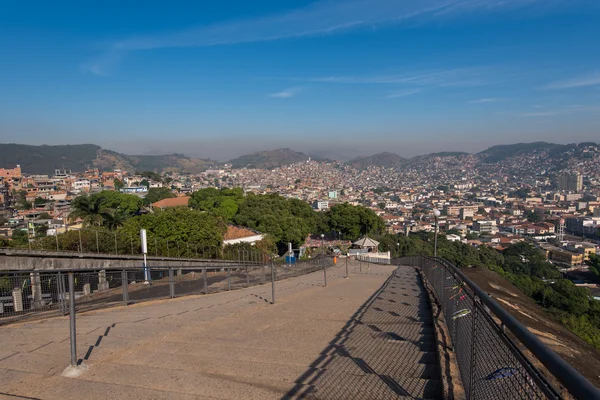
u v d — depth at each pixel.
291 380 4.32
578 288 40.44
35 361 5.07
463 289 4.55
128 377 4.43
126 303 10.87
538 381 2.03
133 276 15.32
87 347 5.76
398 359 5.25
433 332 6.88
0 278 8.37
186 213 36.22
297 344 6.07
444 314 7.47
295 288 16.00
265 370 4.68
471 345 3.72
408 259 36.28
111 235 30.88
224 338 6.44
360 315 8.77
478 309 3.50
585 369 7.09
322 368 4.77
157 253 32.12
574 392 1.46
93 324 7.64
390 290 14.20
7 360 5.12
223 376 4.45
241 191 80.38
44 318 8.34
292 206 71.19
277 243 57.12
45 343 5.98
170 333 6.79
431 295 11.45
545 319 11.63
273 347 5.87
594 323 32.16
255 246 43.50
